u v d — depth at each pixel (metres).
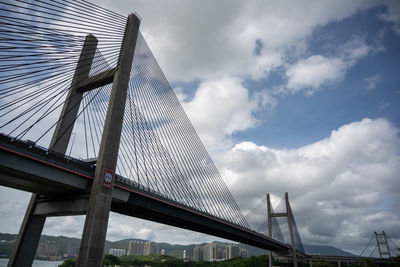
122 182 31.70
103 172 28.09
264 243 68.00
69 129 33.19
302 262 101.75
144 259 176.12
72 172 27.50
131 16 35.78
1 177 26.12
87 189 28.97
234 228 53.50
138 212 37.53
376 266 97.25
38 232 32.50
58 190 29.81
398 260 100.31
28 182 27.41
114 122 30.36
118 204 33.56
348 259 99.31
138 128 36.69
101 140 29.84
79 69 35.59
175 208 38.66
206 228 48.72
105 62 35.66
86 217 26.59
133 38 35.16
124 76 32.56
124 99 32.12
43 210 31.66
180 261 145.00
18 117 24.58
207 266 131.50
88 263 24.83
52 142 31.95
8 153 23.39
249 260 112.94
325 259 98.75
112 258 151.88
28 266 30.62
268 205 93.00
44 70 26.62
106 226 27.16
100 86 35.00
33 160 24.81
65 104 33.97
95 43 36.78
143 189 34.41
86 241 25.30
